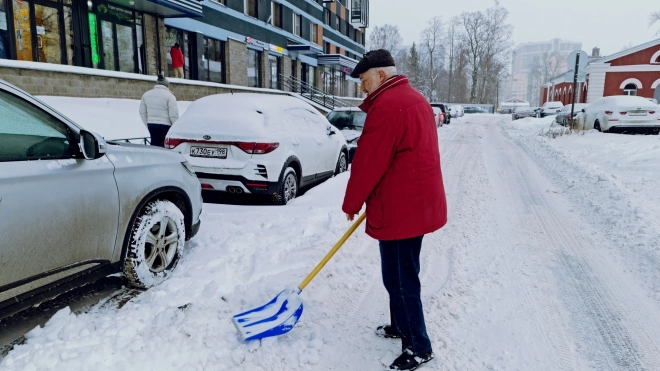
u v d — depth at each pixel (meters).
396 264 2.38
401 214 2.27
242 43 22.34
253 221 4.90
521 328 2.87
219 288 3.26
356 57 44.19
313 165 6.93
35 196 2.38
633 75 32.78
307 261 3.86
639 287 3.45
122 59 14.96
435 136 2.38
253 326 2.56
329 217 5.09
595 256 4.12
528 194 6.84
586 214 5.57
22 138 2.44
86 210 2.69
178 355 2.43
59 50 12.76
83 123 9.54
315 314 3.01
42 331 2.63
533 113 34.44
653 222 4.67
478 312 3.07
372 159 2.19
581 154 10.51
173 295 3.11
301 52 28.78
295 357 2.52
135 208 3.10
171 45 17.55
